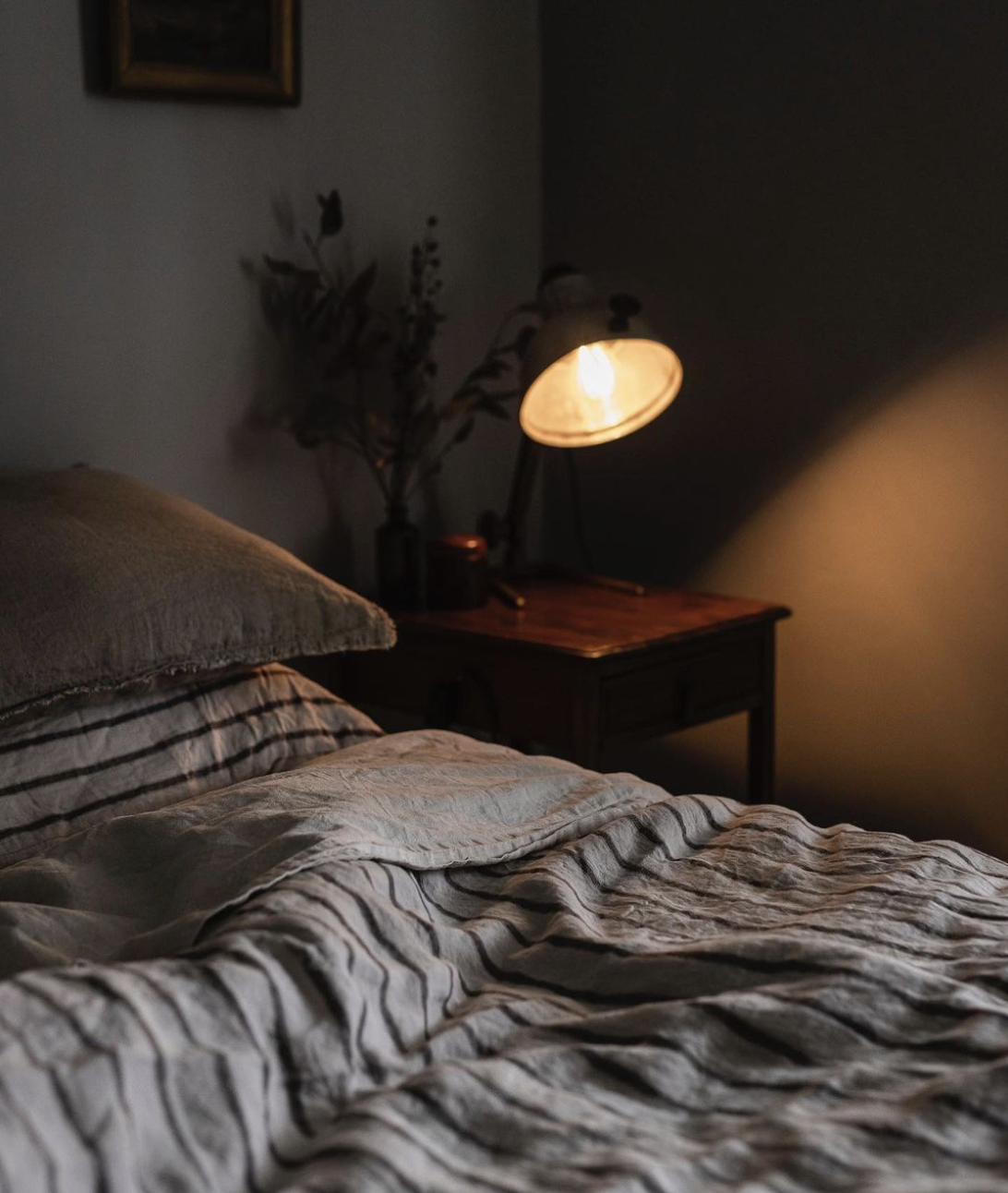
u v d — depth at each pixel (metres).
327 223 2.34
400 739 1.59
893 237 2.34
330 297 2.37
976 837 2.38
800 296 2.46
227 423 2.33
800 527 2.51
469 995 1.09
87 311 2.13
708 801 1.45
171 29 2.14
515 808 1.39
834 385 2.44
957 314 2.28
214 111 2.25
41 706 1.44
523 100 2.71
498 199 2.69
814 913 1.19
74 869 1.23
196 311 2.26
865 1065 0.93
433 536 2.69
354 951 1.01
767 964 1.04
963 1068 0.92
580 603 2.38
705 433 2.61
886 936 1.12
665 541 2.70
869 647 2.46
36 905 1.15
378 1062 0.95
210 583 1.60
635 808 1.44
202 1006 0.91
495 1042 1.00
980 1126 0.85
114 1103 0.80
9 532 1.56
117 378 2.18
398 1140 0.82
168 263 2.22
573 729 2.08
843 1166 0.81
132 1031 0.86
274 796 1.28
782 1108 0.88
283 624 1.63
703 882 1.28
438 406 2.64
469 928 1.15
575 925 1.14
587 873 1.28
